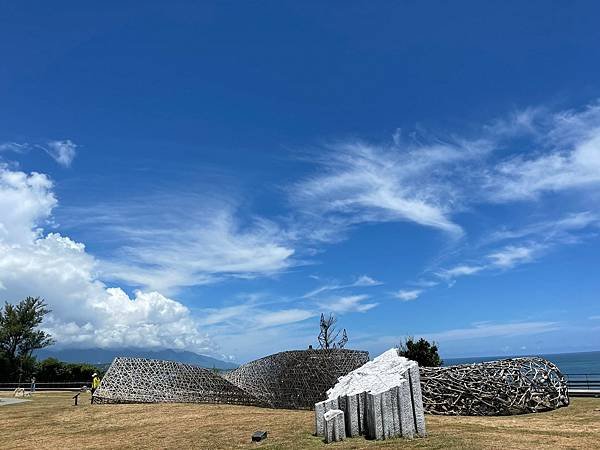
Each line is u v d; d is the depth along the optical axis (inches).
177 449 569.3
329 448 482.6
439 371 839.1
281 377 1034.1
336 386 637.3
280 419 763.4
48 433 749.9
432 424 630.5
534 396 784.9
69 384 1941.4
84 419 884.0
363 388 546.6
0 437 733.9
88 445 633.6
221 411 927.7
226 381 1110.4
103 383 1167.6
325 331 1316.4
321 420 564.4
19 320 2233.0
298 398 987.3
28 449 629.3
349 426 529.7
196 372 1165.1
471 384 791.7
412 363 539.8
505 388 780.0
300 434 592.7
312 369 1000.9
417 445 462.6
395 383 515.5
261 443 563.2
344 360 996.6
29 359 2171.5
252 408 994.1
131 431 728.3
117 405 1082.7
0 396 1499.8
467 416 758.5
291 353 1045.8
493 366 831.7
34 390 1673.2
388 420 504.1
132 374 1180.5
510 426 610.9
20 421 889.5
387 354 625.0
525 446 449.1
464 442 469.7
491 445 454.3
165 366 1190.3
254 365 1104.2
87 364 2181.3
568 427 596.7
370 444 481.4
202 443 594.2
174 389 1149.7
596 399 951.6
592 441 476.1
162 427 750.5
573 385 1291.8
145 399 1131.9
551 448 440.1
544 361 873.5
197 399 1126.4
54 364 2102.6
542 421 665.0
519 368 823.7
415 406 515.2
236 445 565.9
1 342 2196.1
